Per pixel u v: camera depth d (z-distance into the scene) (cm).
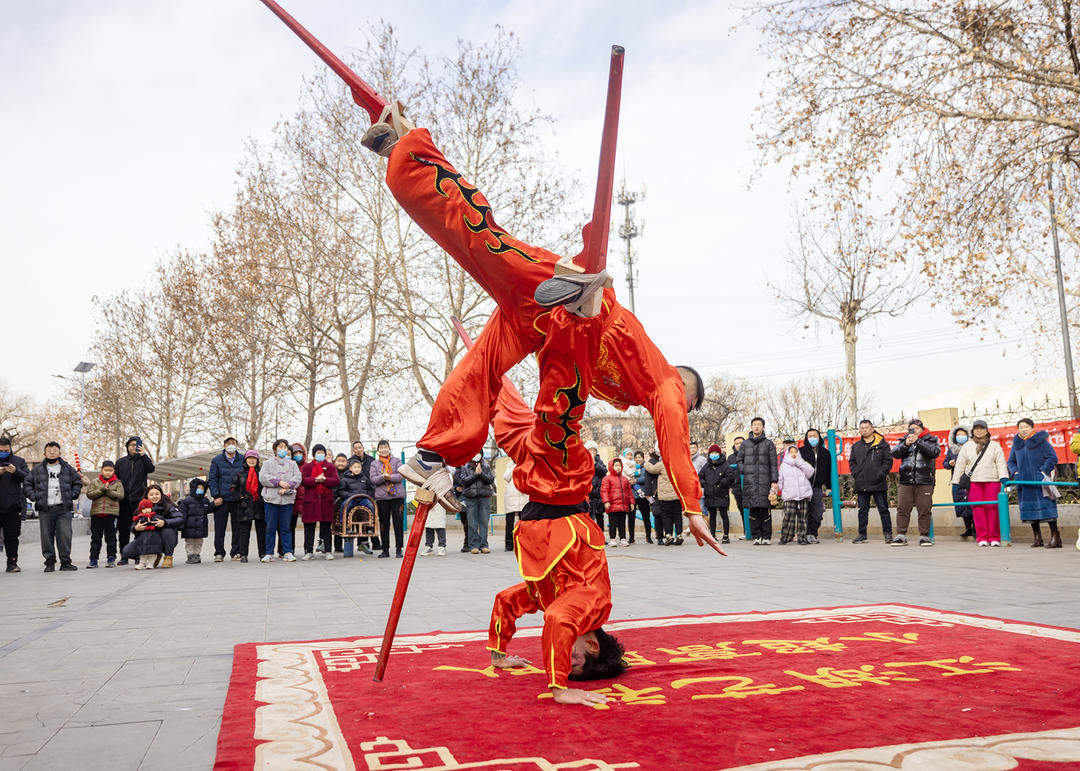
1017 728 279
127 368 3372
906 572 804
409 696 342
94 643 495
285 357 2595
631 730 285
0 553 1638
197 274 2780
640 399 380
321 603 674
